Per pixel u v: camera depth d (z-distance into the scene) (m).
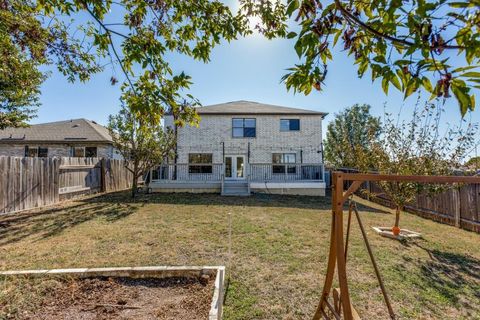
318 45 1.33
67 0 2.28
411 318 2.71
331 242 2.20
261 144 14.62
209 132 14.51
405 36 1.01
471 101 0.94
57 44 2.92
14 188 7.16
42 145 16.75
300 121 14.88
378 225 6.56
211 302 2.54
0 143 16.39
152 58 2.24
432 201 7.56
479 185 6.11
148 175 12.07
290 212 7.90
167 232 5.49
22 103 10.46
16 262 3.74
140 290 2.85
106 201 9.41
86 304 2.54
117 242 4.77
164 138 10.95
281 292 3.12
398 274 3.68
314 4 1.26
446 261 4.21
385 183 5.63
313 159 14.62
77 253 4.15
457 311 2.84
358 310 2.81
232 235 5.35
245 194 11.59
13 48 3.16
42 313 2.38
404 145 5.58
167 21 2.52
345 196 1.96
